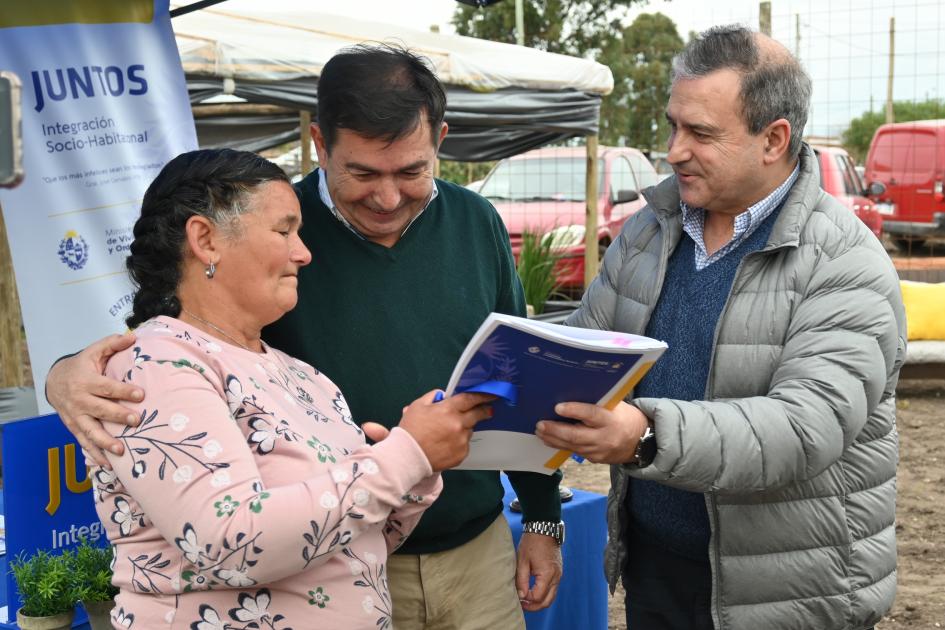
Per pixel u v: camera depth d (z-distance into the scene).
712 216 2.19
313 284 2.10
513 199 11.14
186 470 1.39
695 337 2.14
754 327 2.02
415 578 2.14
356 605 1.58
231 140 8.30
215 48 5.27
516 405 1.60
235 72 5.36
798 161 2.12
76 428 1.47
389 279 2.12
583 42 26.12
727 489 1.80
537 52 7.30
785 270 2.01
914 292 7.93
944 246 13.95
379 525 1.67
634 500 2.30
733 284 2.05
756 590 2.03
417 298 2.14
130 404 1.43
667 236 2.24
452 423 1.54
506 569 2.30
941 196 13.77
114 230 3.20
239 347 1.61
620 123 24.33
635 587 2.35
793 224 1.99
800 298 1.99
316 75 5.70
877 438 2.06
